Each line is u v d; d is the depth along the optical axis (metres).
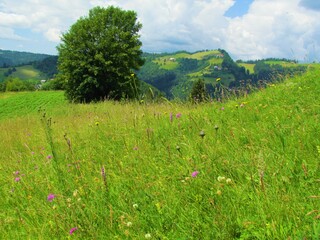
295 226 2.68
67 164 5.52
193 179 3.77
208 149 4.61
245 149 4.54
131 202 3.79
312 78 8.31
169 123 6.91
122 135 6.65
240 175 3.78
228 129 5.60
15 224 4.17
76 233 3.51
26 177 5.66
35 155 7.21
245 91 8.70
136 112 8.92
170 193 3.66
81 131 8.47
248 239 2.75
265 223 2.73
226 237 2.79
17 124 15.71
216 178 3.87
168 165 4.57
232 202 3.21
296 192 3.15
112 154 5.75
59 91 81.56
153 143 5.86
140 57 57.69
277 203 2.92
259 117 6.11
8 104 62.34
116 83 52.91
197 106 8.43
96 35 54.16
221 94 8.54
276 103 6.92
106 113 10.76
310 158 3.76
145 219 3.44
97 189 4.38
